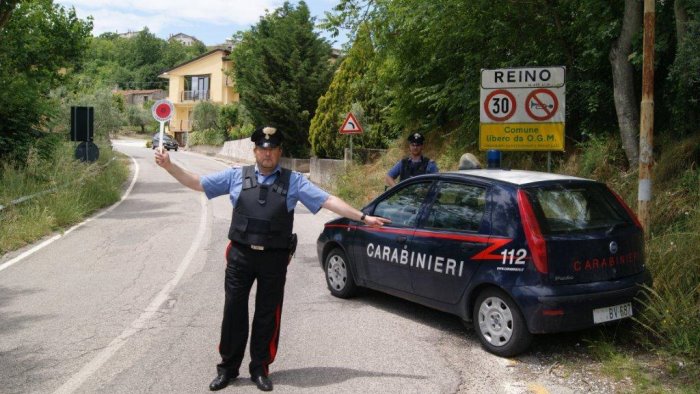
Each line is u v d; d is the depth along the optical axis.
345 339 5.76
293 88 33.66
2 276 8.31
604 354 5.17
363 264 6.77
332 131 25.84
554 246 5.05
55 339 5.74
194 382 4.74
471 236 5.52
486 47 12.84
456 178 5.99
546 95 8.57
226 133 54.12
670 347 5.11
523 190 5.34
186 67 67.38
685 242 6.25
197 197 19.48
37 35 18.61
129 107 85.31
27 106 17.12
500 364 5.13
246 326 4.64
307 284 7.92
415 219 6.23
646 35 6.48
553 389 4.62
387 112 21.52
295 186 4.53
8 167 15.01
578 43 11.45
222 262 9.30
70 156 17.59
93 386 4.66
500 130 8.76
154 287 7.74
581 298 5.00
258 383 4.60
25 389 4.59
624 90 9.12
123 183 24.62
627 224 5.56
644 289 5.38
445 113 17.02
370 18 12.27
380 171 18.80
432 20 11.89
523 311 5.02
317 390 4.60
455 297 5.66
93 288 7.68
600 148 10.27
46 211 12.68
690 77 8.07
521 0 11.27
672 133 9.35
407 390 4.60
